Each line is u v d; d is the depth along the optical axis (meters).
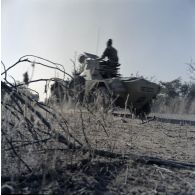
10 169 3.81
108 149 5.41
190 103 23.36
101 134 6.61
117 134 7.09
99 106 5.89
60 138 4.39
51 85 4.61
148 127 10.09
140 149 6.12
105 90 13.64
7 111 4.08
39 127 4.59
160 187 3.99
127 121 11.06
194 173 4.70
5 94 4.07
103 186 3.84
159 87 15.25
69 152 4.51
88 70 14.88
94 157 4.88
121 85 14.27
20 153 4.06
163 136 8.37
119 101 14.59
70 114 4.90
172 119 14.76
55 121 4.47
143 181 4.15
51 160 4.00
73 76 4.57
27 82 4.21
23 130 4.45
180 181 4.29
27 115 4.28
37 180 3.65
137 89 14.37
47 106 4.40
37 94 4.35
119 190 3.77
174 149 6.54
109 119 6.88
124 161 4.91
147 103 15.43
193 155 6.01
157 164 5.00
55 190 3.42
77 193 3.48
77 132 5.02
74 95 4.60
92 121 5.98
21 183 3.50
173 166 4.97
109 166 4.58
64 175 3.90
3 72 4.07
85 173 4.14
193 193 3.88
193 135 8.96
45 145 4.34
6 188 3.22
